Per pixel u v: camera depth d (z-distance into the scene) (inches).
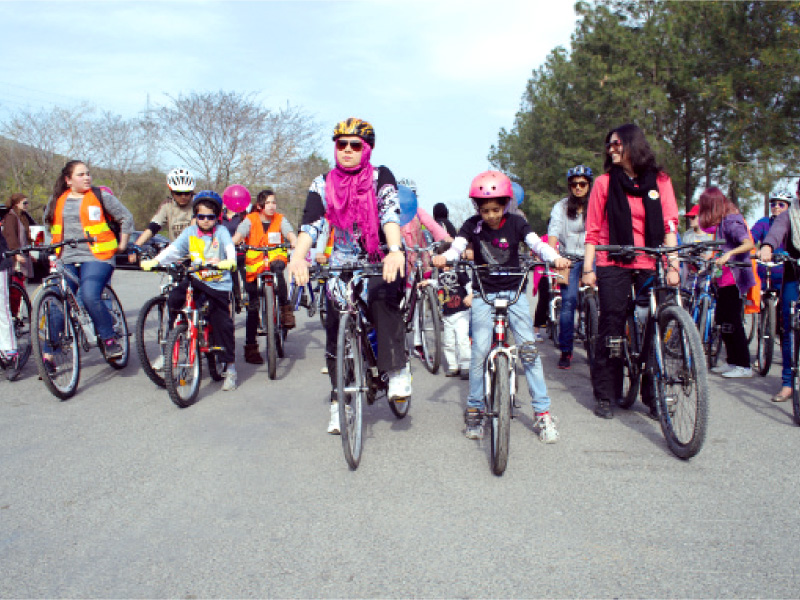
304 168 1491.1
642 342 187.8
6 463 165.0
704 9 930.1
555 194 1160.2
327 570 111.8
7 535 126.9
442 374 267.7
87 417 205.6
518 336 177.9
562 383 245.9
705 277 273.1
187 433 188.2
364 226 167.3
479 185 171.3
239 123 1374.3
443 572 110.4
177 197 303.6
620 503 135.9
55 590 107.7
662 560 113.2
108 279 263.9
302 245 159.3
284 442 178.9
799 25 889.5
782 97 910.4
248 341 287.7
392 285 169.5
